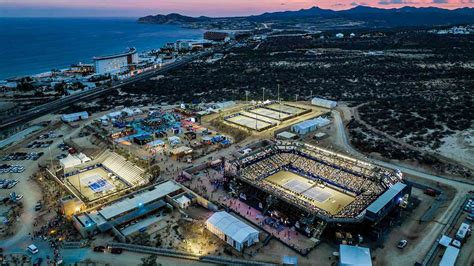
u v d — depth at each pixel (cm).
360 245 6950
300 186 9194
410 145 11575
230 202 8688
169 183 9444
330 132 13238
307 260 6612
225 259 6631
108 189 9675
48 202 9019
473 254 6519
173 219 8150
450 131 12469
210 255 6781
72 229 7794
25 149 12825
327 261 6581
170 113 16162
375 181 8900
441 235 7094
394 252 6700
